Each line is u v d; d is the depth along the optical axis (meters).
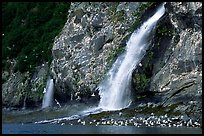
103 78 64.12
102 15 71.06
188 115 46.78
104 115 51.97
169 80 53.06
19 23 103.00
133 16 66.94
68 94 70.88
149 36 60.16
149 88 54.25
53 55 75.81
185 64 52.88
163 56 55.72
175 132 39.28
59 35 79.38
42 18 98.81
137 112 50.59
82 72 68.31
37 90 80.75
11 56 95.44
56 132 42.78
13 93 86.06
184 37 54.62
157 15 62.09
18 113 76.19
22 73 87.50
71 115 59.12
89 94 65.62
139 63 57.56
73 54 71.81
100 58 67.19
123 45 64.88
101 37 68.50
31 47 92.25
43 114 67.19
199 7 53.00
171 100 51.03
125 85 58.69
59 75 72.69
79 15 74.94
